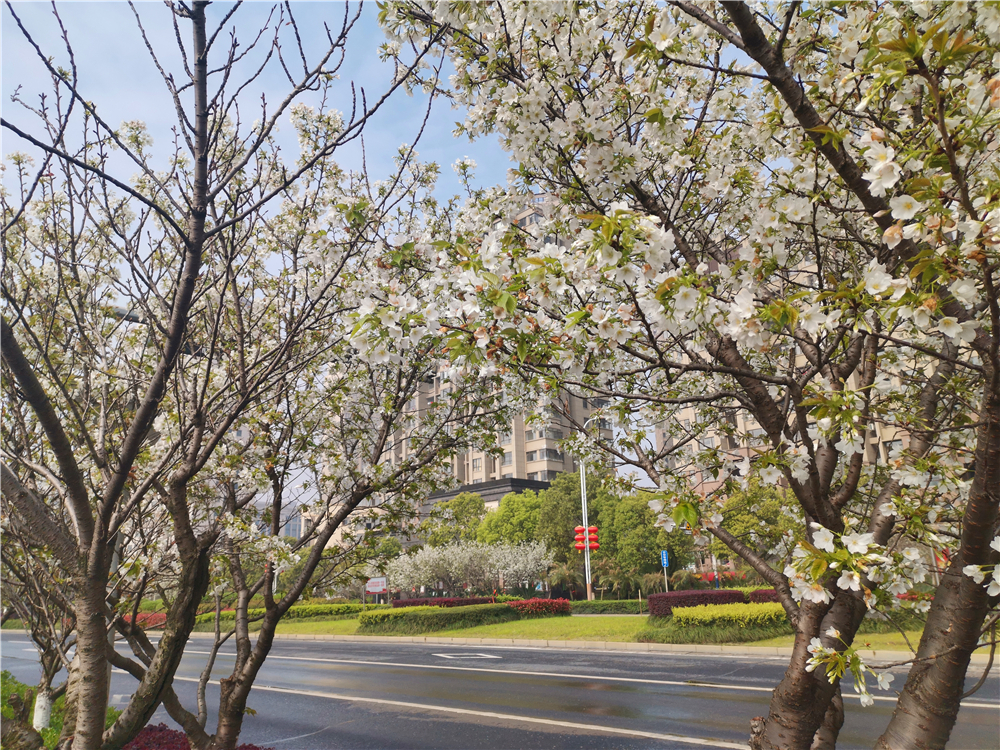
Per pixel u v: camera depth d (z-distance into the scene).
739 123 3.36
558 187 3.24
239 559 4.48
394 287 2.55
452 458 5.24
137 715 2.84
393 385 5.02
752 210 3.12
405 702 10.11
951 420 2.91
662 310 2.19
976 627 1.96
